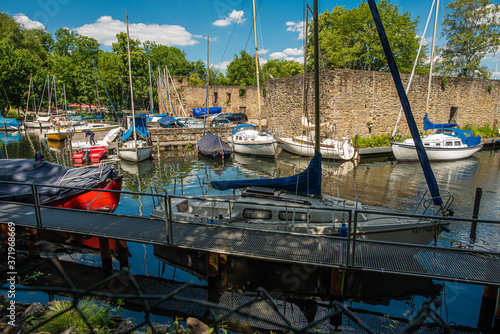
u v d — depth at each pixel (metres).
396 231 8.57
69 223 8.57
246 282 8.09
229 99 50.78
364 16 36.78
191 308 7.14
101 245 8.48
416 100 30.78
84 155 25.44
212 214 9.12
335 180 19.20
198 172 22.12
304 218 8.94
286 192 9.84
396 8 36.75
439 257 6.94
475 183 18.20
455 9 35.16
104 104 60.94
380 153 27.02
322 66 37.06
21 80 52.19
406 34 36.84
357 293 7.61
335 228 8.53
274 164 24.69
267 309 7.21
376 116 29.19
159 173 21.86
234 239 7.67
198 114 45.97
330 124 27.38
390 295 7.68
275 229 8.62
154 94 63.19
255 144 26.67
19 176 11.45
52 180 11.66
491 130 35.69
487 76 39.03
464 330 6.57
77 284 7.91
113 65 59.50
